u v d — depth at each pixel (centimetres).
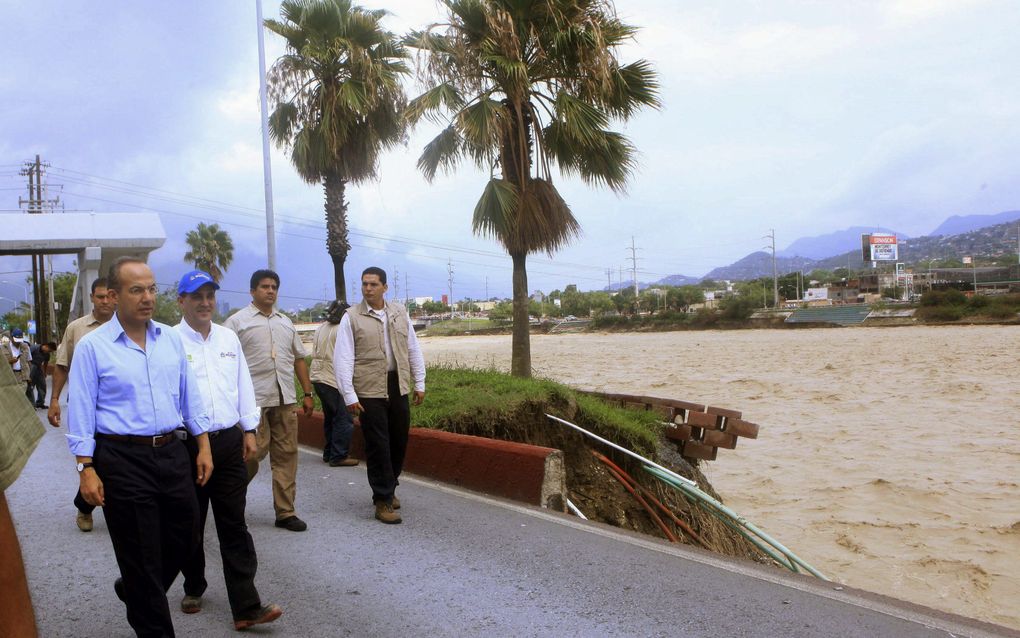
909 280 11575
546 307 12900
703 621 404
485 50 1136
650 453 957
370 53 1689
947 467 1367
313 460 923
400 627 404
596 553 527
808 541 973
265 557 525
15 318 5794
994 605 746
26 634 255
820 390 2705
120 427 343
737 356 4634
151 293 357
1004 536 962
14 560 256
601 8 1152
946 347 4653
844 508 1120
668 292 11181
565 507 694
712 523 958
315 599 446
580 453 900
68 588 469
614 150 1200
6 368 263
